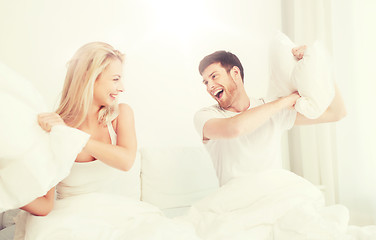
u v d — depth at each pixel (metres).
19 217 0.85
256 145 1.05
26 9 1.50
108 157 0.85
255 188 0.90
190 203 1.57
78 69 0.98
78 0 1.60
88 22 1.61
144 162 1.54
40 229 0.68
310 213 0.77
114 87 1.00
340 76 1.90
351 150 1.85
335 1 1.94
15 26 1.48
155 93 1.73
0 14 1.46
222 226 0.79
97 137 0.97
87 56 0.98
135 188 1.47
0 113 0.66
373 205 1.74
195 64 1.84
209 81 1.19
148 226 0.72
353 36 1.84
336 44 1.93
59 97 1.51
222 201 0.91
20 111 0.68
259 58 2.04
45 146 0.69
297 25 2.05
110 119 0.98
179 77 1.79
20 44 1.48
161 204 1.51
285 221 0.78
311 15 2.04
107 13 1.65
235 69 1.19
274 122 1.08
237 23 1.99
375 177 1.74
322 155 1.95
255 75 2.02
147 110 1.70
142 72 1.71
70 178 0.90
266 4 2.10
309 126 2.01
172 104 1.76
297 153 2.10
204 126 1.07
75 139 0.69
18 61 1.47
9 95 0.68
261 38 2.06
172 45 1.79
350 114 1.85
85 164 0.90
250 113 0.95
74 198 0.81
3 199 0.67
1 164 0.67
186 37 1.83
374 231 0.75
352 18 1.84
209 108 1.18
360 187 1.80
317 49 0.99
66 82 1.00
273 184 0.90
